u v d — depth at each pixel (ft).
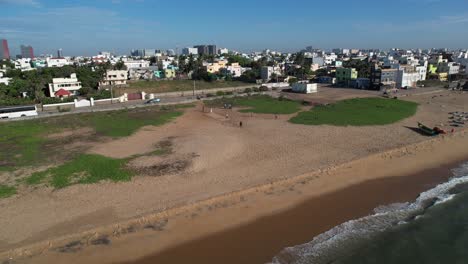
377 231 82.28
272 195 99.50
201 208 90.99
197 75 410.72
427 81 395.34
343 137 157.79
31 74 371.56
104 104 258.78
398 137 157.99
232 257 72.54
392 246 76.07
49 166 118.42
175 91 323.16
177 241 77.56
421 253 73.82
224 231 81.76
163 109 231.91
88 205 91.25
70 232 78.13
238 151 137.80
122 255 72.33
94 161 122.01
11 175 110.52
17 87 283.38
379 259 71.77
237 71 464.65
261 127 180.04
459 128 174.91
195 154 132.05
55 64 643.45
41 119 197.77
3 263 68.28
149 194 97.81
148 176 110.83
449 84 372.38
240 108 238.07
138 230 80.64
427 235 80.48
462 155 137.69
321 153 134.41
